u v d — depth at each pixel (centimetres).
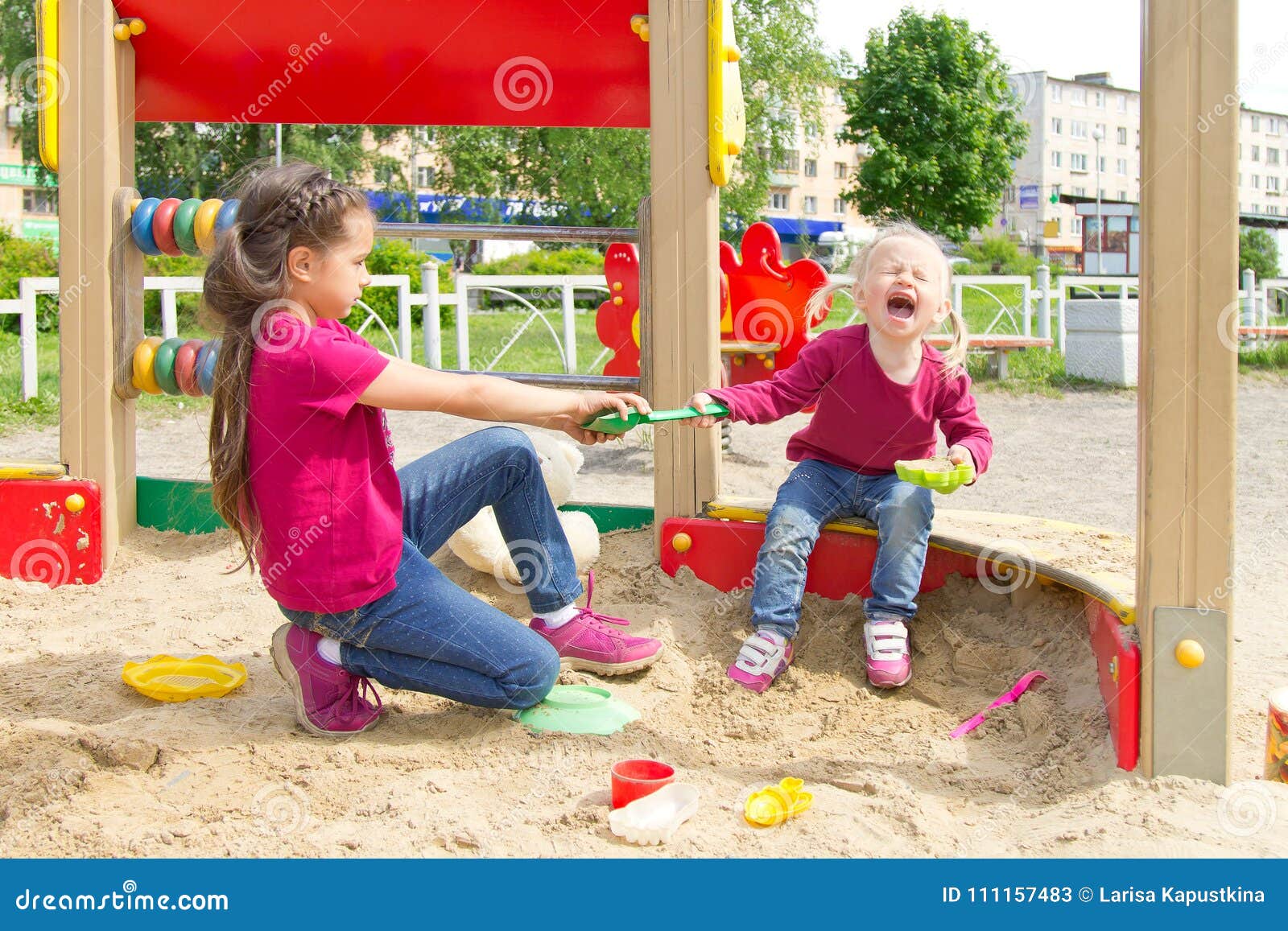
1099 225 2105
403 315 872
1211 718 198
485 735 225
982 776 212
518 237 337
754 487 527
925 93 1892
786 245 3180
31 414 717
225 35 338
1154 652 199
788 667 264
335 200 209
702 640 278
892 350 268
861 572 281
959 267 1975
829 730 238
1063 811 194
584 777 208
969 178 1920
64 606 307
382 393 207
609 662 255
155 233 329
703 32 302
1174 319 194
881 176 1886
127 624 292
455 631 220
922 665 261
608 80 342
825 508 276
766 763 221
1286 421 723
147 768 208
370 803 195
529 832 186
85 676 253
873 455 275
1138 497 203
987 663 254
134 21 333
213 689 243
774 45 1823
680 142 305
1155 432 196
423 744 221
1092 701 227
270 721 229
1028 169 3566
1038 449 619
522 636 226
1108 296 1449
